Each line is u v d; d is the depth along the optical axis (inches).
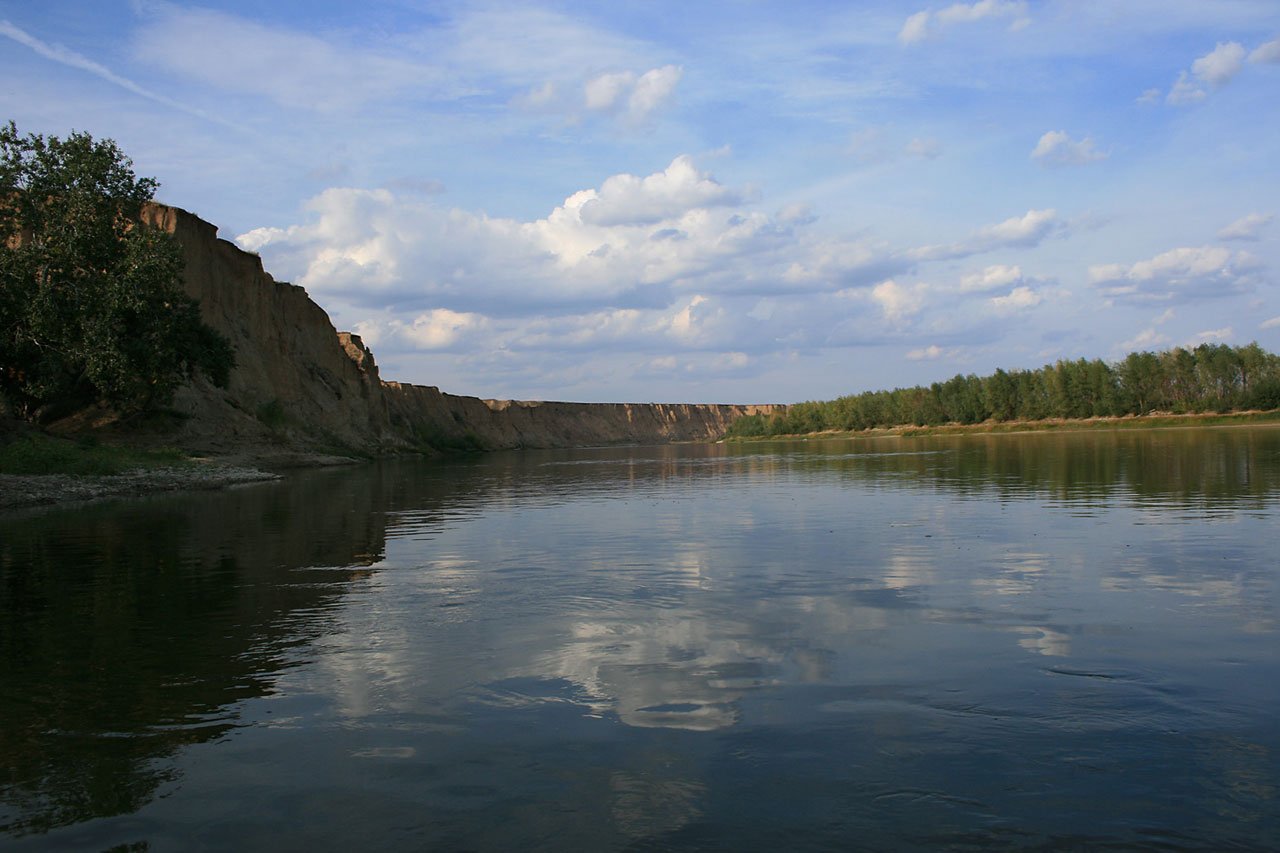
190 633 346.6
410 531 710.5
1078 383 4229.8
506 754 216.1
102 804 191.8
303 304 3097.9
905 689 261.1
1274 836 170.7
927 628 336.5
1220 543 535.2
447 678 280.5
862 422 5713.6
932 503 862.5
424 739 227.0
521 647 318.7
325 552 585.0
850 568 482.3
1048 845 168.2
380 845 171.9
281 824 181.2
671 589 429.7
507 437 5841.5
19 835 178.1
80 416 1806.1
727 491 1151.6
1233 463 1289.4
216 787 199.5
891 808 184.2
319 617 374.3
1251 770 200.2
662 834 174.2
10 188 1483.8
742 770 204.1
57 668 297.4
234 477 1482.5
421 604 400.5
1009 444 2662.4
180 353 1747.0
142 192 1622.8
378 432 3361.2
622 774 203.0
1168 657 291.0
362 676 283.9
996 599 387.9
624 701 254.7
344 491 1243.8
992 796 189.2
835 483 1235.2
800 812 183.0
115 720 244.8
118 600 415.8
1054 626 335.9
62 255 1467.8
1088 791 190.9
